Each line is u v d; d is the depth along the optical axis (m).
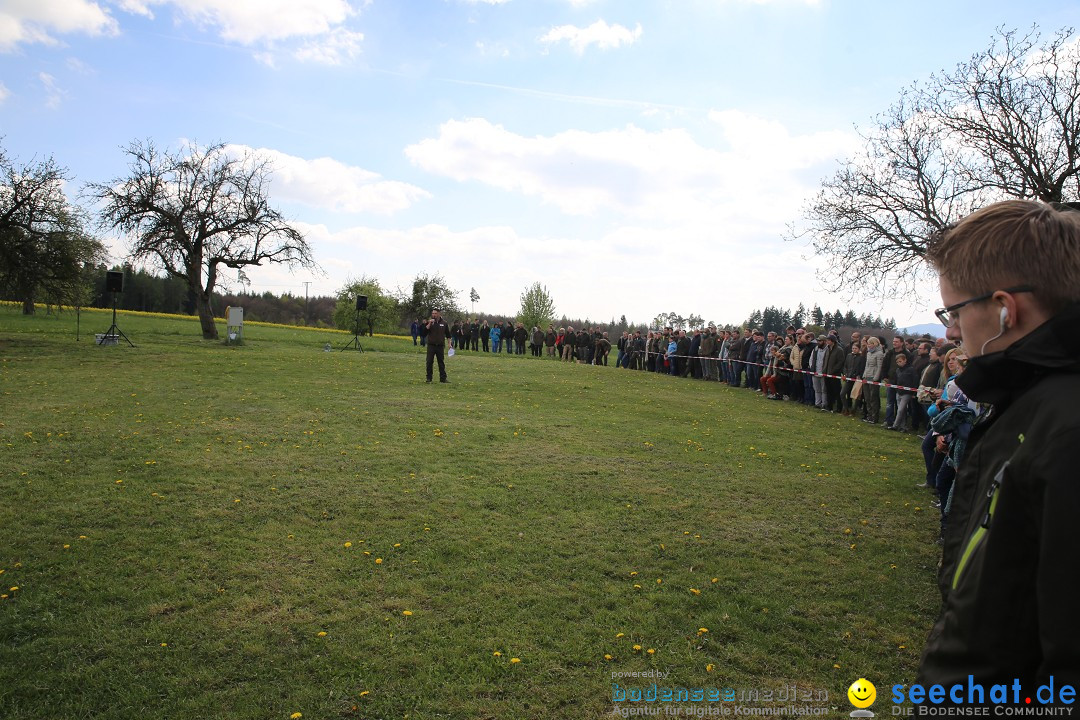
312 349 28.41
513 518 6.16
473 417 11.69
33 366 16.48
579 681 3.50
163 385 14.02
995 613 1.16
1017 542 1.14
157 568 4.75
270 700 3.25
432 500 6.61
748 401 16.81
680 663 3.72
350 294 56.78
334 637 3.88
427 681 3.45
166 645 3.71
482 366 23.36
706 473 8.26
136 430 9.23
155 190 28.66
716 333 22.92
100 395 12.24
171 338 29.88
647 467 8.42
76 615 4.02
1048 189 14.55
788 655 3.85
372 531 5.66
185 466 7.45
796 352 17.02
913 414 13.16
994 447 1.27
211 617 4.06
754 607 4.46
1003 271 1.25
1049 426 1.09
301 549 5.21
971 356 1.33
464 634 3.96
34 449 7.91
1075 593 1.00
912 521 6.59
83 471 7.09
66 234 24.67
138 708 3.15
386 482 7.18
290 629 3.95
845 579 5.02
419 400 13.55
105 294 70.81
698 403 15.73
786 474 8.42
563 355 31.69
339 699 3.28
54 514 5.74
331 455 8.29
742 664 3.73
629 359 28.27
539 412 12.71
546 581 4.78
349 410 11.80
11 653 3.56
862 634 4.13
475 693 3.37
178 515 5.85
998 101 15.38
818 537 5.98
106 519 5.67
